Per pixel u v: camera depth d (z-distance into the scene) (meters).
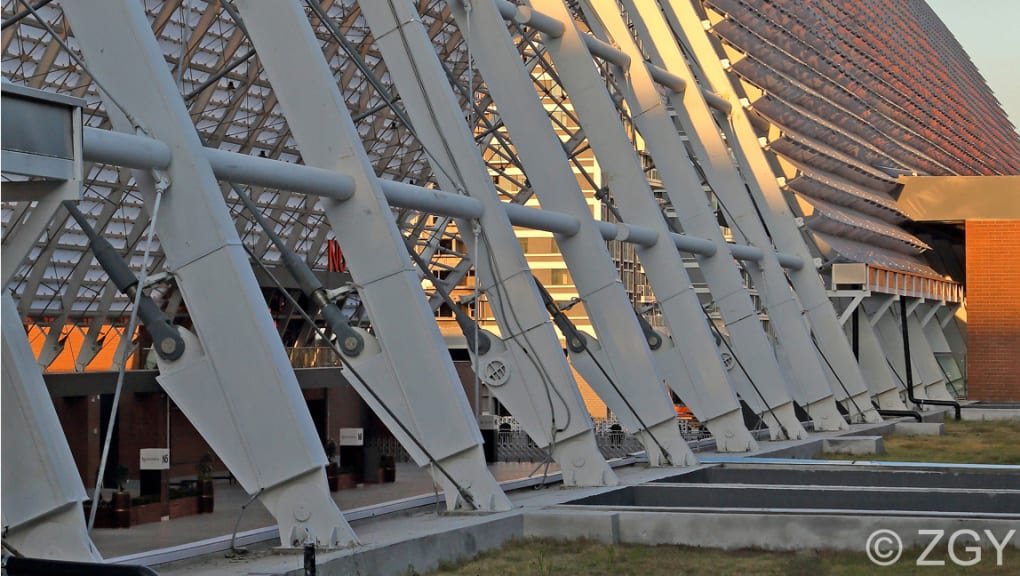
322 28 35.25
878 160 47.12
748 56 36.28
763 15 36.53
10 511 10.26
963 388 54.50
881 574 13.09
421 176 44.59
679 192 28.36
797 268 36.16
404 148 42.22
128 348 11.73
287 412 12.29
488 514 15.21
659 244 24.78
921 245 49.38
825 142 41.81
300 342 43.56
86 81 30.05
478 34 20.64
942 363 54.81
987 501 16.59
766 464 22.00
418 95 17.94
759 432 29.92
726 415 25.17
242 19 15.12
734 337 29.09
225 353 12.34
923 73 56.50
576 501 16.50
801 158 38.78
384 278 14.95
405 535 13.37
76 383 27.41
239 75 33.81
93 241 12.52
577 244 21.12
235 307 12.29
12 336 10.33
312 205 40.72
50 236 33.16
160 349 12.43
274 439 12.34
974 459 26.91
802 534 14.55
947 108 60.09
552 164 20.73
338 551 12.20
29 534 10.36
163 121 12.28
